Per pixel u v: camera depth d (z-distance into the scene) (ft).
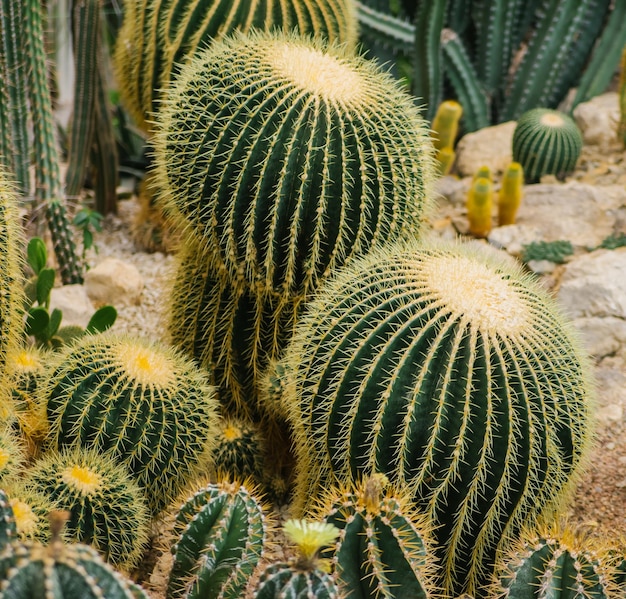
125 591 5.69
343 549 7.44
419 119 10.72
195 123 10.13
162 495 9.85
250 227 9.96
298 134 9.73
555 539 8.00
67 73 20.99
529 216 17.33
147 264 16.53
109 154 17.60
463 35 22.52
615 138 20.20
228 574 7.76
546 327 8.72
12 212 8.57
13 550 5.73
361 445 8.73
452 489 8.59
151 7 14.39
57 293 14.19
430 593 8.39
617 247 16.33
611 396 13.26
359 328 8.77
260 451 10.95
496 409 8.34
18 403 9.79
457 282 8.84
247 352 11.16
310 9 13.70
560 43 21.16
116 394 9.45
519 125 18.83
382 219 10.16
